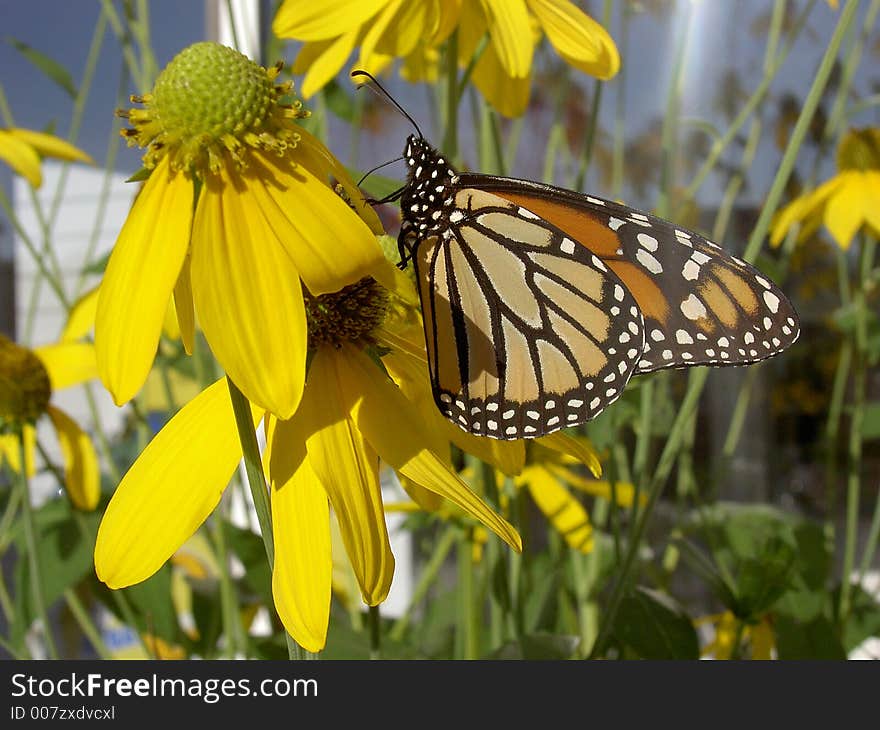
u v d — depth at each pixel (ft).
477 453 0.80
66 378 1.02
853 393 1.88
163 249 0.70
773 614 0.99
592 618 1.01
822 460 1.83
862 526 1.78
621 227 0.83
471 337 0.81
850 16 0.79
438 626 1.13
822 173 1.38
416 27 0.86
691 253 0.82
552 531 1.12
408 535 1.64
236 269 0.70
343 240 0.71
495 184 0.82
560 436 0.80
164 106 0.71
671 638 0.86
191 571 1.26
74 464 1.02
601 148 1.36
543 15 0.90
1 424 0.99
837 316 1.28
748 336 0.81
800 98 1.37
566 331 0.81
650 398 0.91
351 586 1.05
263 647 0.92
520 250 0.82
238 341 0.69
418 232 0.81
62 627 1.32
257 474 0.69
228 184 0.71
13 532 1.02
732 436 1.20
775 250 1.55
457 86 0.93
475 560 1.10
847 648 1.07
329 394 0.75
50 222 1.14
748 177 1.38
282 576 0.70
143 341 0.69
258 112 0.72
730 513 1.14
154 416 1.36
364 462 0.74
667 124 0.97
